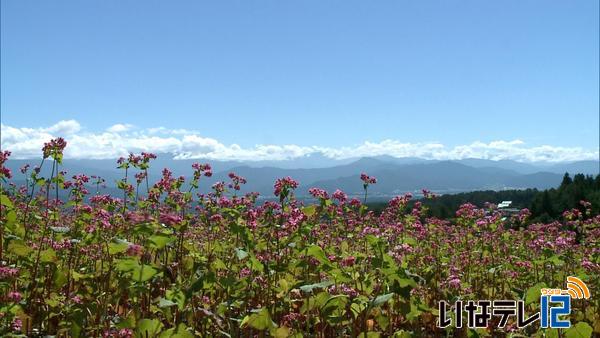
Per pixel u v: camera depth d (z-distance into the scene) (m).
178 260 0.88
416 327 0.85
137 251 0.71
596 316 0.90
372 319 0.86
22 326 0.76
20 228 0.89
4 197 0.76
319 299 0.73
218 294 0.87
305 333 0.79
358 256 0.90
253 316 0.69
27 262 0.85
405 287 0.73
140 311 0.78
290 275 0.91
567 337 0.73
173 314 0.79
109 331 0.71
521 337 0.81
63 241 0.91
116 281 0.85
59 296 0.84
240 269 0.91
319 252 0.78
